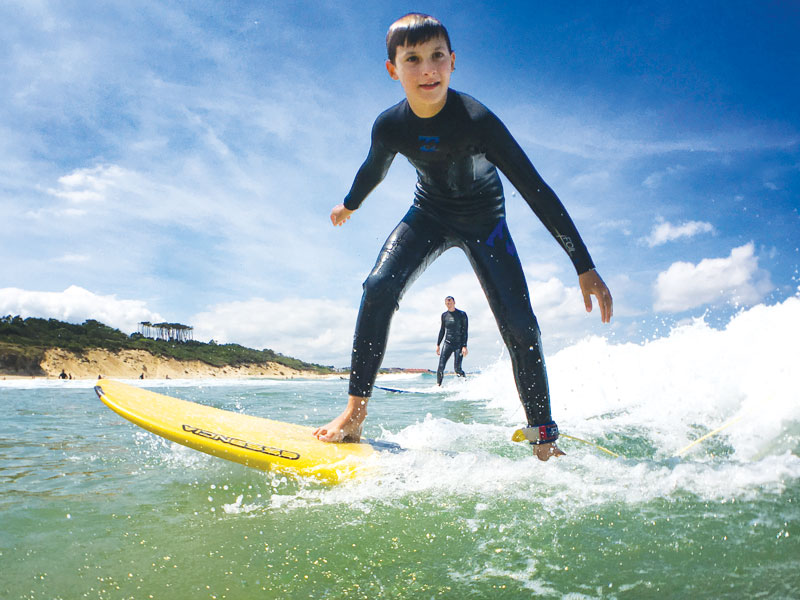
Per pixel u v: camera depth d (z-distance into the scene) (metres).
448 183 2.50
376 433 3.23
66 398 7.08
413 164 2.53
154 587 1.10
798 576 1.05
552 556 1.21
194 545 1.32
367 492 1.78
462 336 10.54
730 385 3.36
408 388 10.01
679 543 1.23
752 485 1.62
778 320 3.83
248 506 1.65
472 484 1.81
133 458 2.47
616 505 1.52
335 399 6.93
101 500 1.73
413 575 1.14
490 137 2.33
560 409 3.98
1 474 2.13
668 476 1.75
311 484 1.93
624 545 1.24
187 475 2.10
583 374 4.80
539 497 1.63
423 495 1.71
